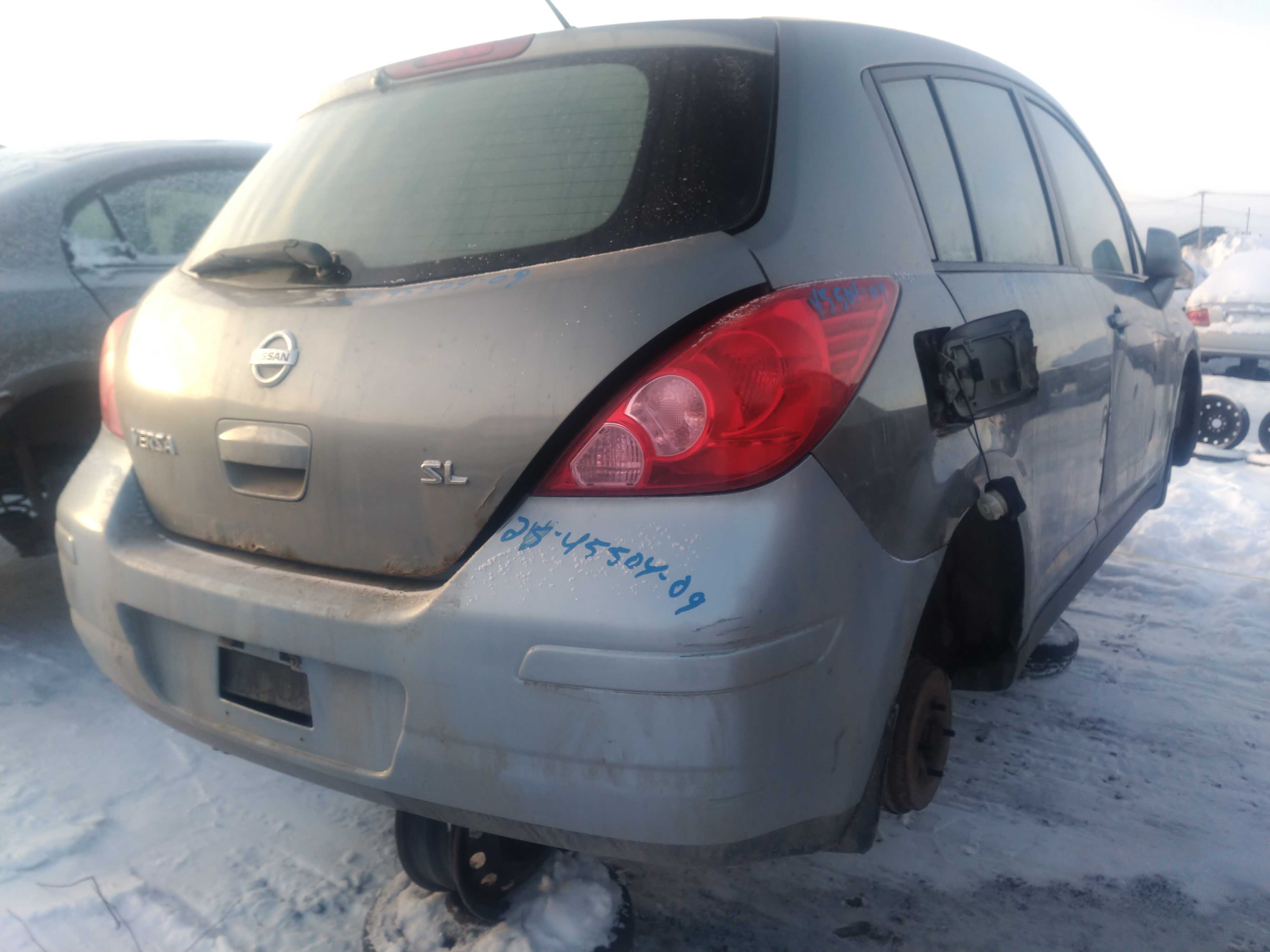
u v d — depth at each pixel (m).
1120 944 2.02
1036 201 2.72
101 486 2.06
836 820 1.58
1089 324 2.74
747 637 1.37
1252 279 9.16
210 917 2.05
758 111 1.72
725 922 2.07
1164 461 4.03
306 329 1.73
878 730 1.61
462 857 1.88
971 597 2.29
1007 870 2.25
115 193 3.55
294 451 1.71
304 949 1.97
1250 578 4.40
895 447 1.63
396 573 1.62
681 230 1.57
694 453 1.42
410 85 2.14
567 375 1.47
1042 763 2.73
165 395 1.92
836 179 1.75
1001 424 2.06
